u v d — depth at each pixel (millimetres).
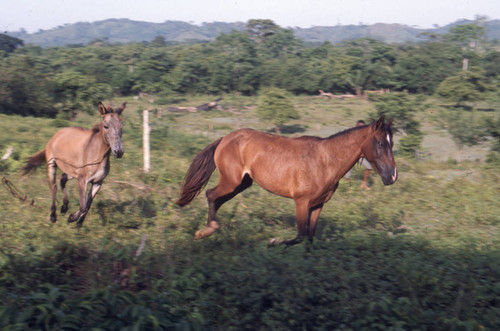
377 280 5551
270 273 5328
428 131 34781
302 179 6691
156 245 6879
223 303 4953
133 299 4270
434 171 16312
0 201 9195
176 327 3947
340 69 71812
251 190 11297
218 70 69812
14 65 36188
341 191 11727
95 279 5266
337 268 5578
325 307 4973
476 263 6098
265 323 4707
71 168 7730
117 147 7223
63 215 8438
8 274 5176
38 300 3996
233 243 6832
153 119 38344
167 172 12586
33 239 7070
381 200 11070
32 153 14117
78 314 3781
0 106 35344
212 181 12336
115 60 81125
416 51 79125
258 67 73438
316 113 49250
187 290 5074
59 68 75250
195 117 43812
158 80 66625
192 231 7668
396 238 7395
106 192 10359
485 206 10703
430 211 10492
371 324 4543
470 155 24938
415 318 4574
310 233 7051
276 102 38688
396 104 28406
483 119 21688
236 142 7258
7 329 3471
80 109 35094
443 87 47812
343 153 6652
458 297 4977
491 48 91000
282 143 6926
